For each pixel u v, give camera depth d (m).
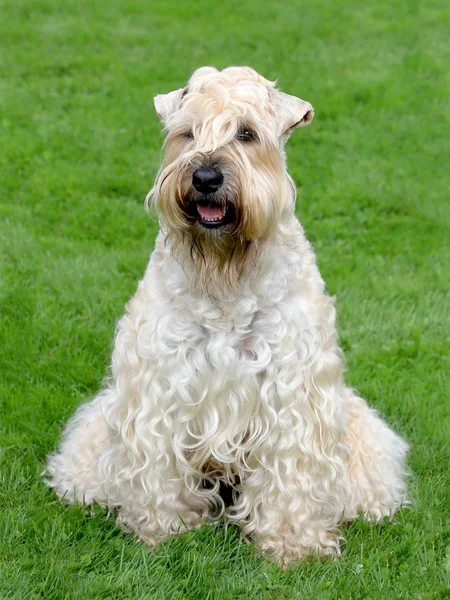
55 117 11.88
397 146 11.46
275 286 4.70
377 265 8.60
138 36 15.53
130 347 4.94
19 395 6.45
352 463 5.46
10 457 5.83
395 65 14.41
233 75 4.69
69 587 4.66
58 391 6.51
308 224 9.38
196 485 5.33
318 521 5.17
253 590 4.78
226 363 4.71
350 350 7.28
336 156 11.09
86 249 8.60
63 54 14.45
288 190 4.84
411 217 9.62
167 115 4.96
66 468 5.59
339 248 8.93
